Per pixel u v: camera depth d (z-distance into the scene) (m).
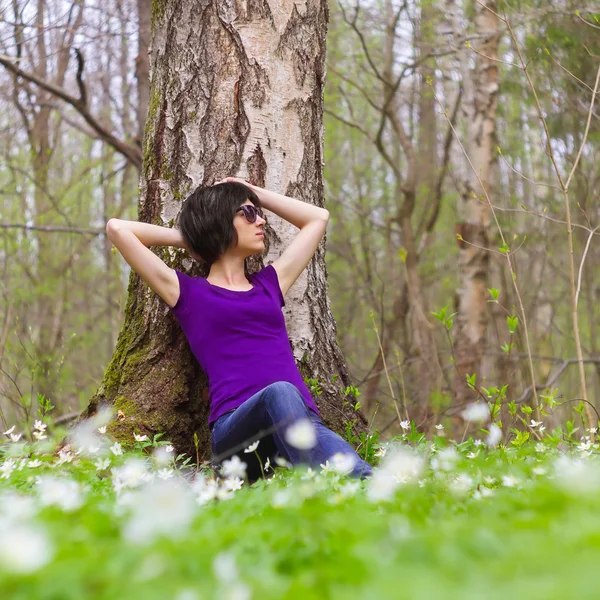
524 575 1.07
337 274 15.10
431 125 13.88
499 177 12.70
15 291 11.02
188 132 4.08
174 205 4.04
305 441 2.17
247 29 4.09
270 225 4.07
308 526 1.56
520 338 8.80
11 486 2.76
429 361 8.42
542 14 8.11
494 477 2.65
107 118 13.04
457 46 8.85
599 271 13.26
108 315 12.80
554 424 7.45
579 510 1.49
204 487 2.63
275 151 4.11
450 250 14.73
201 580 1.18
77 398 9.96
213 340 3.50
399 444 3.94
